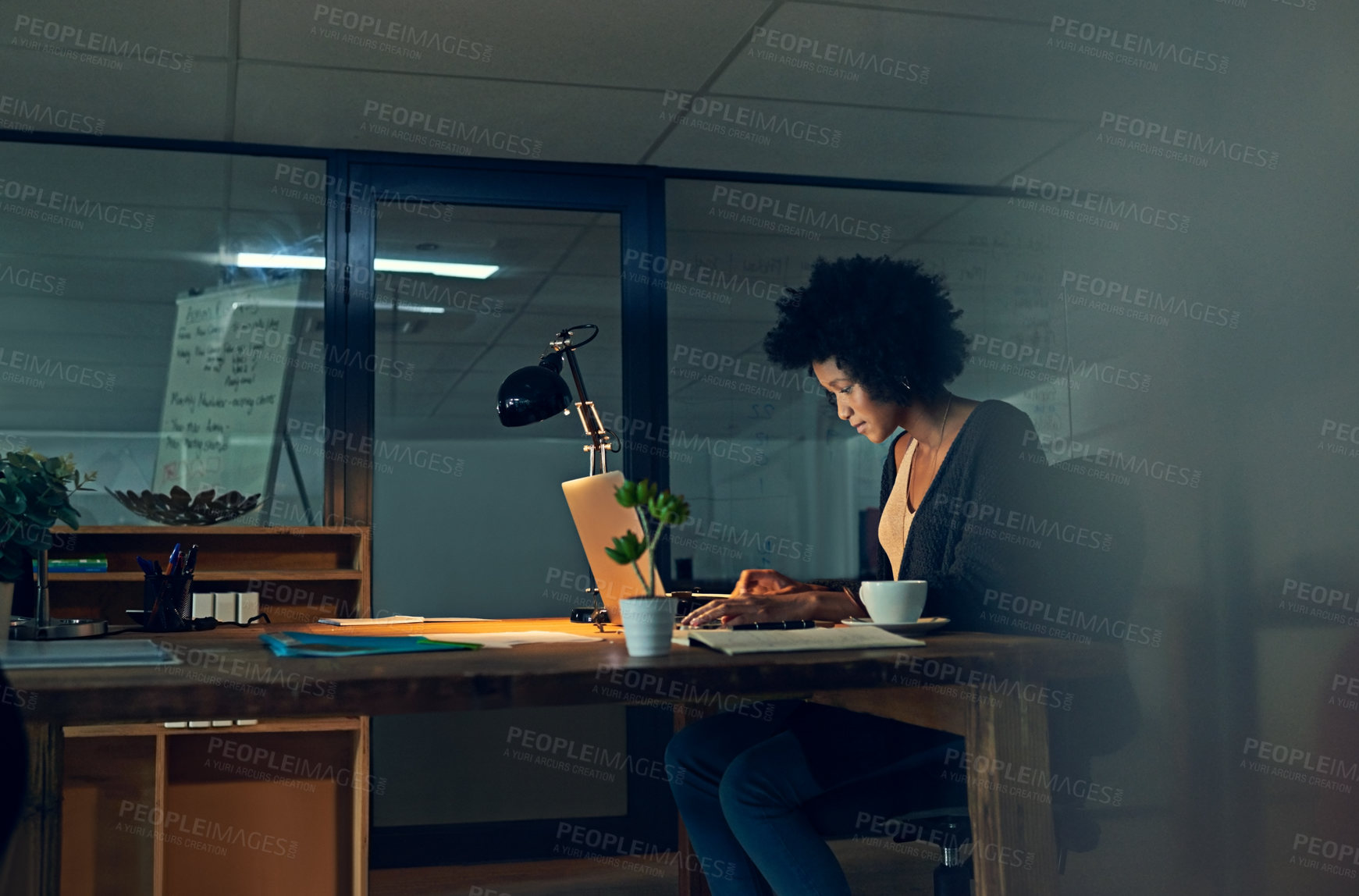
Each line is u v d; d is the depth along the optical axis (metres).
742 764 1.42
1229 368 2.70
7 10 2.50
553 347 2.09
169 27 2.59
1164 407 2.94
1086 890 2.42
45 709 0.94
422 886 3.00
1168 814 2.58
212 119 3.10
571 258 3.68
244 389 3.29
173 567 1.85
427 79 2.89
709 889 1.81
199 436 3.27
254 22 2.58
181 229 3.31
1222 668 2.57
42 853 1.00
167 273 3.30
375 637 1.35
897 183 3.68
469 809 3.57
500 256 3.61
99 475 3.21
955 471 1.73
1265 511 2.51
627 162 3.50
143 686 0.96
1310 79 2.44
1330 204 2.40
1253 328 2.60
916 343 1.88
